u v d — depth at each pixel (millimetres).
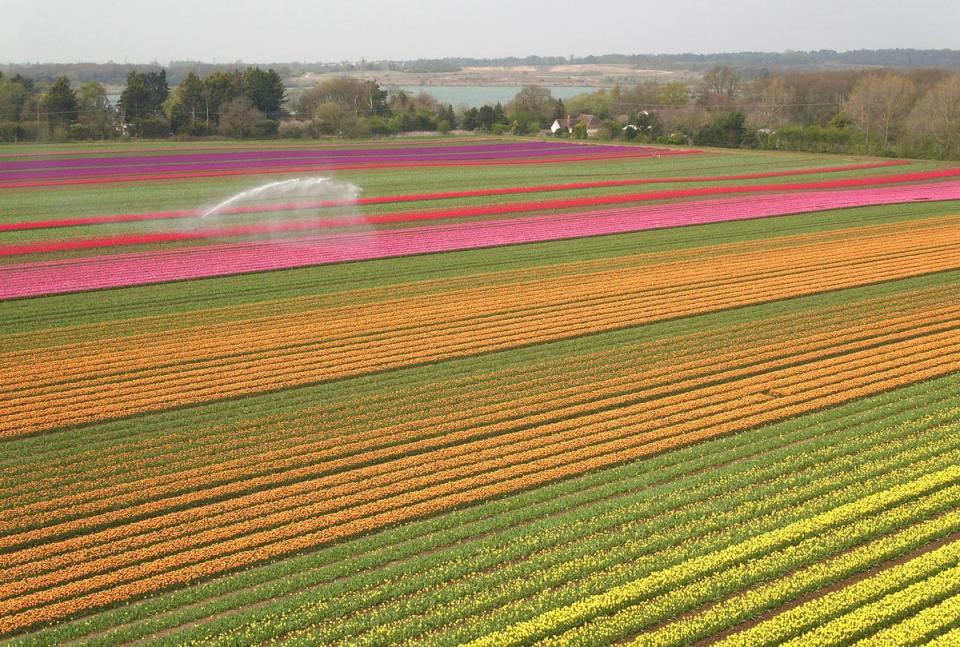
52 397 51750
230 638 30000
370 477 42188
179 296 72312
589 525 36719
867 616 30188
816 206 115375
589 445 45281
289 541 36312
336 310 68625
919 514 37031
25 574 34344
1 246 89562
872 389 51656
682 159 177000
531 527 36844
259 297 72188
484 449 44969
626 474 41938
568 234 97188
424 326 64875
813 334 62562
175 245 90750
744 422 47438
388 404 50875
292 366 56781
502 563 34406
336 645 29828
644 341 61500
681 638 29578
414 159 177500
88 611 32094
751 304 70125
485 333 62906
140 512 38875
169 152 188125
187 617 31406
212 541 36656
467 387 53375
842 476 40656
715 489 39625
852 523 36500
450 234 97062
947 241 92188
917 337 62250
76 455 44625
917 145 182000
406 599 32281
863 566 33594
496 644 29297
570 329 63688
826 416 48250
